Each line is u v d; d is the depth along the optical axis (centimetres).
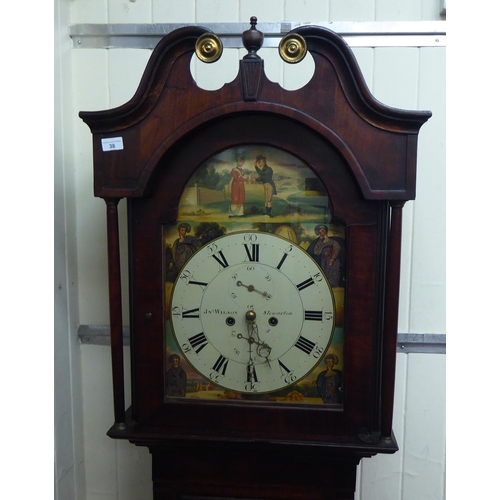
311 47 87
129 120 90
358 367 93
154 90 89
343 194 90
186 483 105
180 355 98
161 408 97
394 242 90
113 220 94
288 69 121
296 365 96
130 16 124
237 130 91
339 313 94
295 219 93
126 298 130
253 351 96
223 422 96
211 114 88
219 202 94
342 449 92
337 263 93
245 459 103
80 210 129
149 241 94
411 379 128
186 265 96
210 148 92
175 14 123
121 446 135
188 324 97
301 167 92
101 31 124
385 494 132
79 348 133
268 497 104
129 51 125
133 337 97
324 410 94
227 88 88
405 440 130
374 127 87
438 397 128
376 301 92
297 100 87
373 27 120
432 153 122
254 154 92
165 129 89
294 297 95
